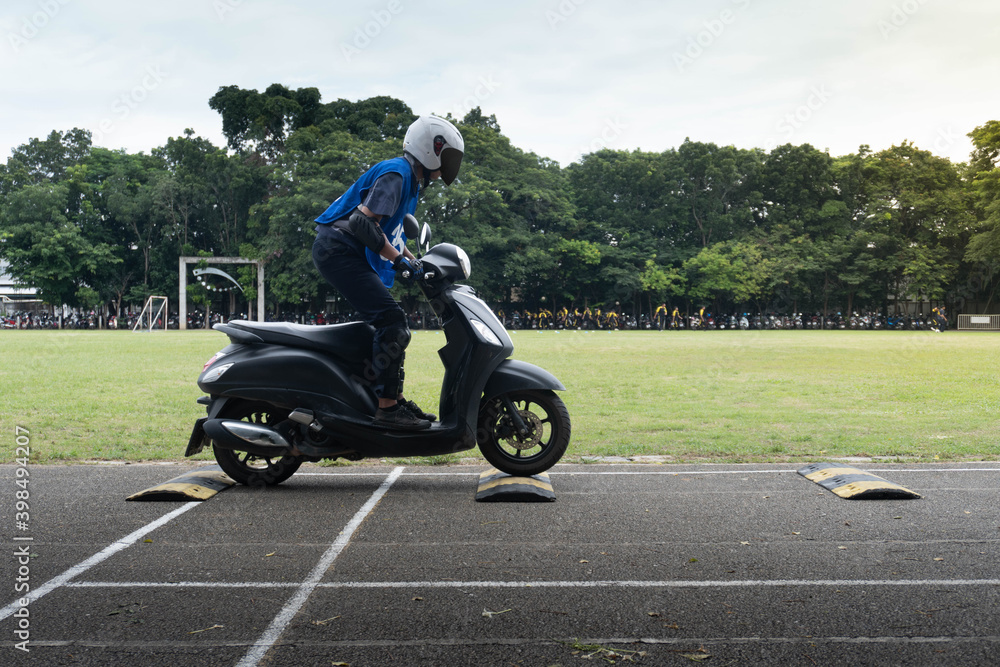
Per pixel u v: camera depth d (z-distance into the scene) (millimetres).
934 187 62125
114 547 3766
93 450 6613
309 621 2799
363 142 51156
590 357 19516
